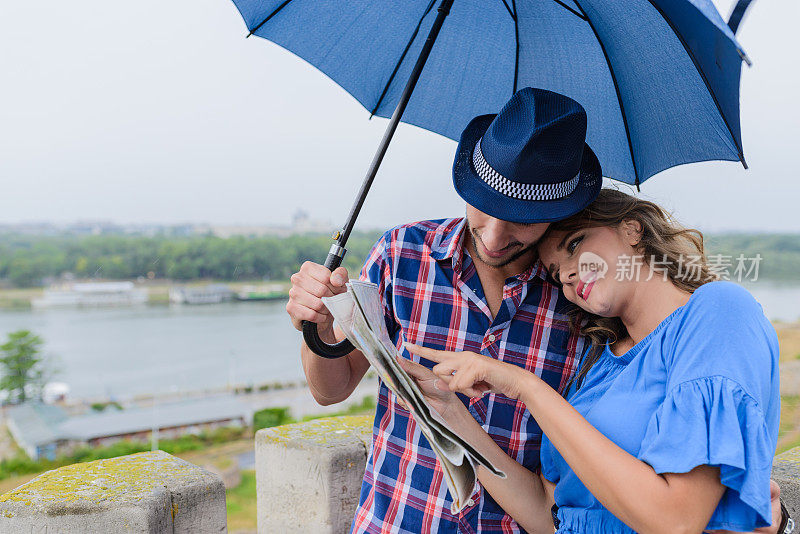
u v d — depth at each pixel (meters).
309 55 1.52
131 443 49.50
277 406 54.44
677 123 1.28
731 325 0.95
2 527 1.38
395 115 1.26
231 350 71.81
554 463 1.24
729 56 0.98
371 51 1.49
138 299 85.69
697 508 0.89
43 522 1.36
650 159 1.37
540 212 1.05
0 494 1.43
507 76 1.46
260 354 71.44
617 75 1.34
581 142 1.07
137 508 1.36
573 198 1.08
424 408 0.97
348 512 1.82
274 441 1.91
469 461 0.93
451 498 1.30
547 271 1.28
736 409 0.89
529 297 1.30
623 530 1.08
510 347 1.29
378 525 1.35
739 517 0.91
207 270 80.50
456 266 1.31
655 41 1.22
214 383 61.78
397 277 1.35
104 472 1.54
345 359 1.39
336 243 1.20
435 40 1.38
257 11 1.51
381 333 1.09
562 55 1.39
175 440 48.53
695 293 1.02
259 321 85.25
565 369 1.29
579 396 1.19
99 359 70.00
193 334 78.06
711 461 0.87
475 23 1.42
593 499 1.13
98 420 54.50
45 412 56.78
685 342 0.98
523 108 1.07
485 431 1.29
